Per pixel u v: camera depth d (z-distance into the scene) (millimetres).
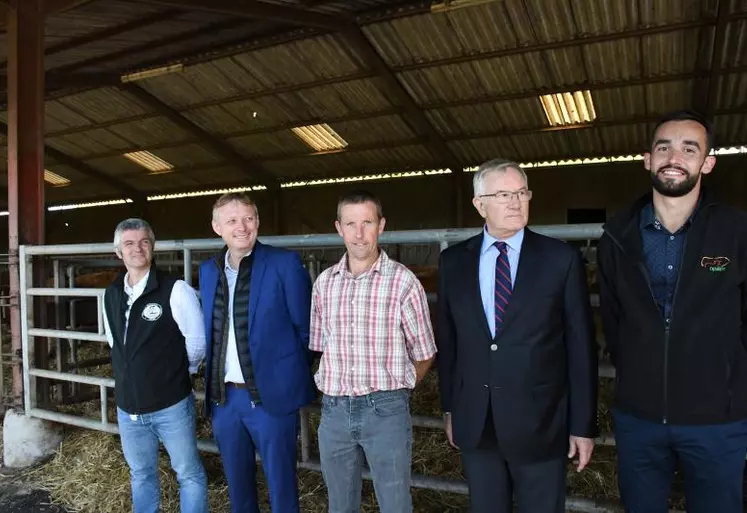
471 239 1826
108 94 10562
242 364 2055
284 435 2068
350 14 7379
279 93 9727
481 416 1690
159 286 2199
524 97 8852
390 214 13023
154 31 7727
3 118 11812
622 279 1648
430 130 10180
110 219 17016
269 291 2057
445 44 7766
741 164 9930
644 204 1674
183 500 2252
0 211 18641
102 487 3023
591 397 1649
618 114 9070
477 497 1757
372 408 1804
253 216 2068
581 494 2451
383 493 1816
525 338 1648
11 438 3590
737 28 6695
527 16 7000
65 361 4148
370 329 1813
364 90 9336
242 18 7438
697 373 1534
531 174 11625
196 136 11836
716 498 1569
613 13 6766
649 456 1632
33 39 3955
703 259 1530
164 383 2180
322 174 13305
